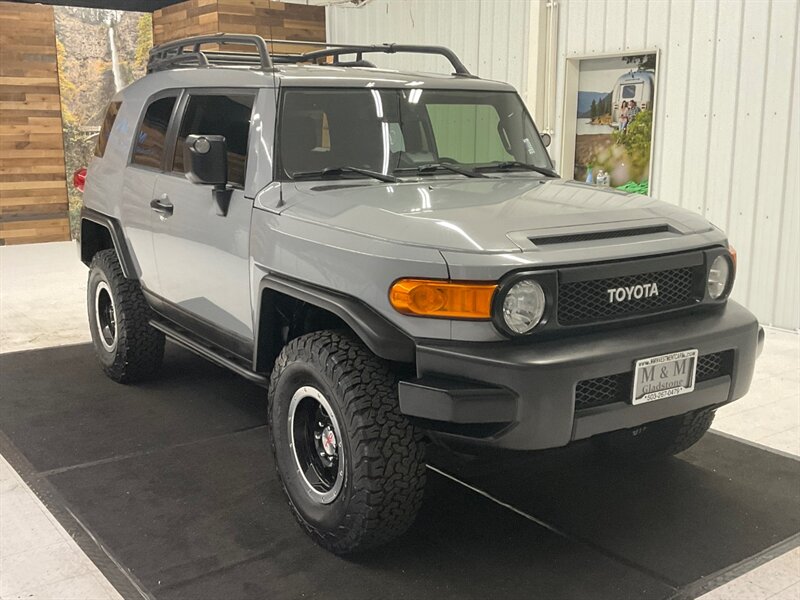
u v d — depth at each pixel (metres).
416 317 2.60
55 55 9.82
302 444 3.00
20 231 9.88
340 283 2.81
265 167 3.31
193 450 3.81
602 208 3.08
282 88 3.39
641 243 2.81
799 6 5.76
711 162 6.43
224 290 3.55
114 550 2.91
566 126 7.46
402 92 3.66
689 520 3.16
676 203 6.71
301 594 2.64
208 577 2.74
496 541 2.98
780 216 6.07
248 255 3.32
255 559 2.85
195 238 3.71
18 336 5.82
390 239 2.69
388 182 3.37
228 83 3.68
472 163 3.81
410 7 8.91
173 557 2.87
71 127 10.05
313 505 2.90
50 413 4.29
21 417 4.23
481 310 2.54
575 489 3.43
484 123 3.88
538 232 2.72
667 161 6.73
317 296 2.86
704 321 2.93
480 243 2.61
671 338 2.76
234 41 3.83
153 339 4.61
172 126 4.04
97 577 2.75
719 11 6.21
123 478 3.51
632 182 7.11
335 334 2.88
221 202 3.44
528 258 2.57
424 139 3.64
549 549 2.93
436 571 2.78
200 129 3.82
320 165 3.37
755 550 2.93
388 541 2.80
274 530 3.06
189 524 3.11
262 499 3.32
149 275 4.26
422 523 3.12
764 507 3.27
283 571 2.78
